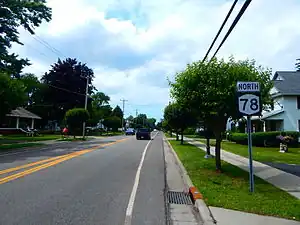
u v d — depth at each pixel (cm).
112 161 1477
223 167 1262
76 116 3756
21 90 2286
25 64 3244
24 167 1217
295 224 557
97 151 2012
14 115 4397
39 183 898
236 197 742
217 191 808
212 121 1138
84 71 5706
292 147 2502
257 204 680
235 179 995
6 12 2859
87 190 823
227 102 1014
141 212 637
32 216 586
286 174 1092
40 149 2175
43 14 3053
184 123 2808
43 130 5822
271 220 578
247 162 1436
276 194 779
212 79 1030
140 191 834
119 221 572
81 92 5647
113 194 786
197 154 1809
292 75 3356
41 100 6175
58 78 5512
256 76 1034
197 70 1058
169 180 1032
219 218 589
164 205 697
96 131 6594
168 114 2848
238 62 1095
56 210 630
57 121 6069
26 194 759
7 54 3062
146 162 1493
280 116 2981
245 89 805
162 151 2189
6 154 1781
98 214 611
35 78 6425
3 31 2984
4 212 609
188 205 720
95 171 1150
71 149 2173
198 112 1100
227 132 3684
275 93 3050
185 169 1227
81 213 614
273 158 1598
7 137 3531
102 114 8044
